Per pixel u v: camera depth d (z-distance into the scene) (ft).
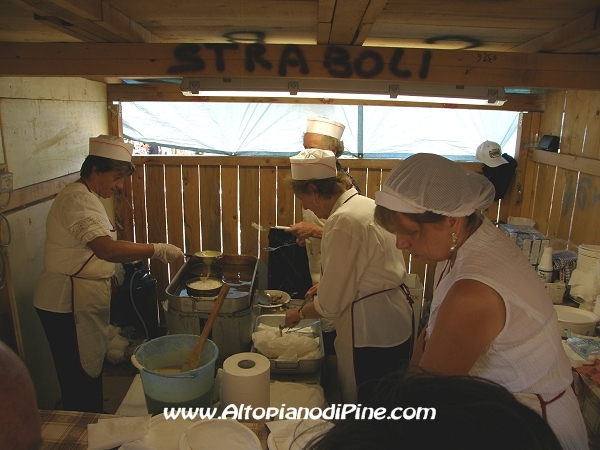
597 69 7.20
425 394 1.74
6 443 1.74
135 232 11.77
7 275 7.84
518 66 7.20
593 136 8.70
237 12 6.19
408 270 11.96
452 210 3.62
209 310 7.04
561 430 3.63
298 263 9.95
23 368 1.94
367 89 7.85
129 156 8.04
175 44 7.15
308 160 6.46
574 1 5.39
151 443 4.18
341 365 6.70
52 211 7.57
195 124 11.37
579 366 6.02
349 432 1.67
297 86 7.88
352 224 6.14
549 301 3.74
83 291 7.72
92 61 7.17
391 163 11.29
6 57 7.12
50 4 5.09
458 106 10.96
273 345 6.72
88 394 8.16
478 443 1.55
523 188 11.32
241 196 11.49
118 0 5.70
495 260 3.59
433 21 6.47
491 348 3.53
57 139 9.25
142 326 11.27
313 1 5.62
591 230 8.71
